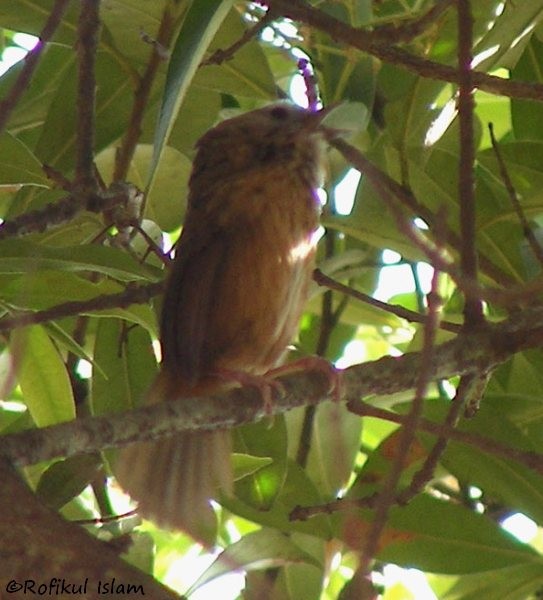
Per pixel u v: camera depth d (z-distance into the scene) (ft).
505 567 25.80
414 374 22.27
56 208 24.52
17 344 21.06
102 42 29.09
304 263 26.63
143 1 28.17
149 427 19.75
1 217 32.63
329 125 27.86
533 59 30.78
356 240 33.24
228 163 27.61
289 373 24.04
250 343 26.48
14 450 18.12
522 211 27.27
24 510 15.70
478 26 28.27
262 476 26.81
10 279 24.61
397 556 25.94
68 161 29.09
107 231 27.66
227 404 21.06
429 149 28.27
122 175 28.37
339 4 29.60
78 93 24.68
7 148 25.90
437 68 24.11
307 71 28.73
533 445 26.96
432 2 28.71
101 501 28.78
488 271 27.53
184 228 26.86
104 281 26.61
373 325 34.88
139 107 28.40
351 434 31.76
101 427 19.21
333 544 28.71
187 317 25.09
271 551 24.64
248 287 25.91
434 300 16.56
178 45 21.91
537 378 29.99
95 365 27.32
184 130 31.01
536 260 28.50
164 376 25.68
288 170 26.96
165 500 24.39
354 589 15.29
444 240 16.98
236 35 28.43
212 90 30.50
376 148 30.55
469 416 24.44
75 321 31.09
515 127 30.73
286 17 25.81
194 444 24.86
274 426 27.94
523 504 26.03
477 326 22.77
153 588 15.33
